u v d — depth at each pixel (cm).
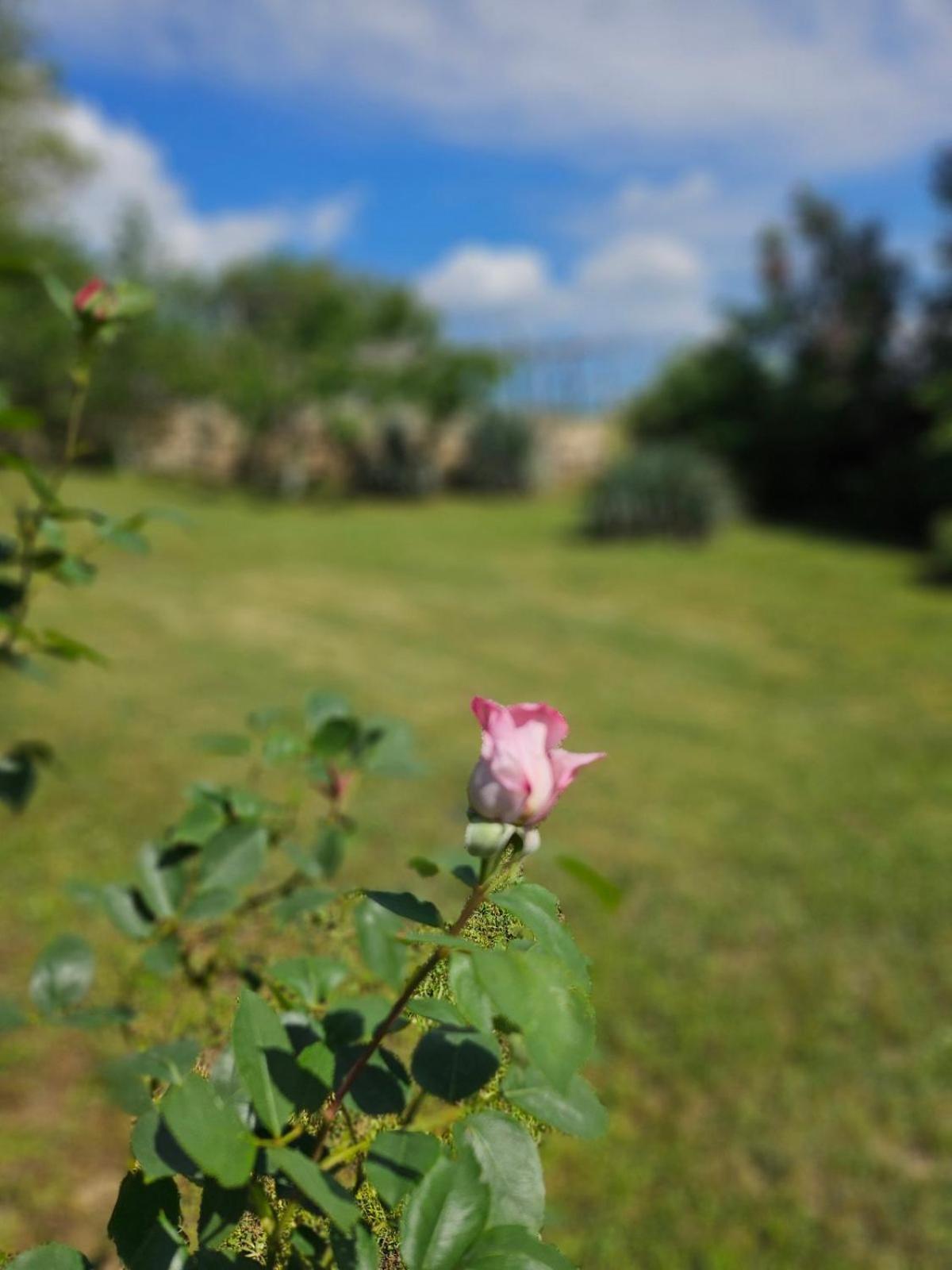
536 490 2052
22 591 142
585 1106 66
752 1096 302
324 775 131
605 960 364
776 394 1819
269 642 798
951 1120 296
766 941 387
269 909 115
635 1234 251
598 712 679
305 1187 51
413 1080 68
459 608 987
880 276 1784
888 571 1224
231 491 1903
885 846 476
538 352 2256
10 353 1523
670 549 1394
